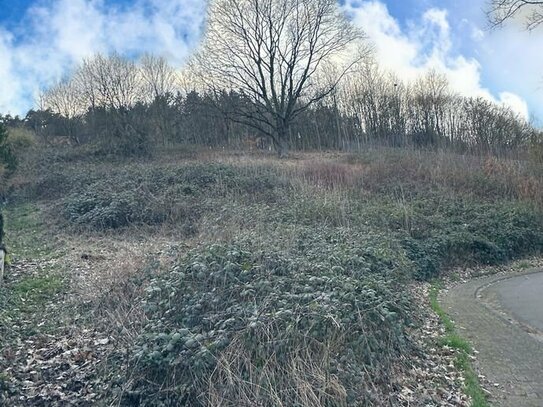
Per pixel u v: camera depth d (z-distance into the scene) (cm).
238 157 2981
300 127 4759
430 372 636
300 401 483
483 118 4031
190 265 712
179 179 1961
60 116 4334
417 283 1228
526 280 1316
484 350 730
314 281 686
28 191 2270
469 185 2075
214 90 4103
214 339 545
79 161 2778
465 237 1539
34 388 574
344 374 520
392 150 3145
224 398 487
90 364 625
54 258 1252
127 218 1652
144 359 523
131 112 3969
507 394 582
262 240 920
